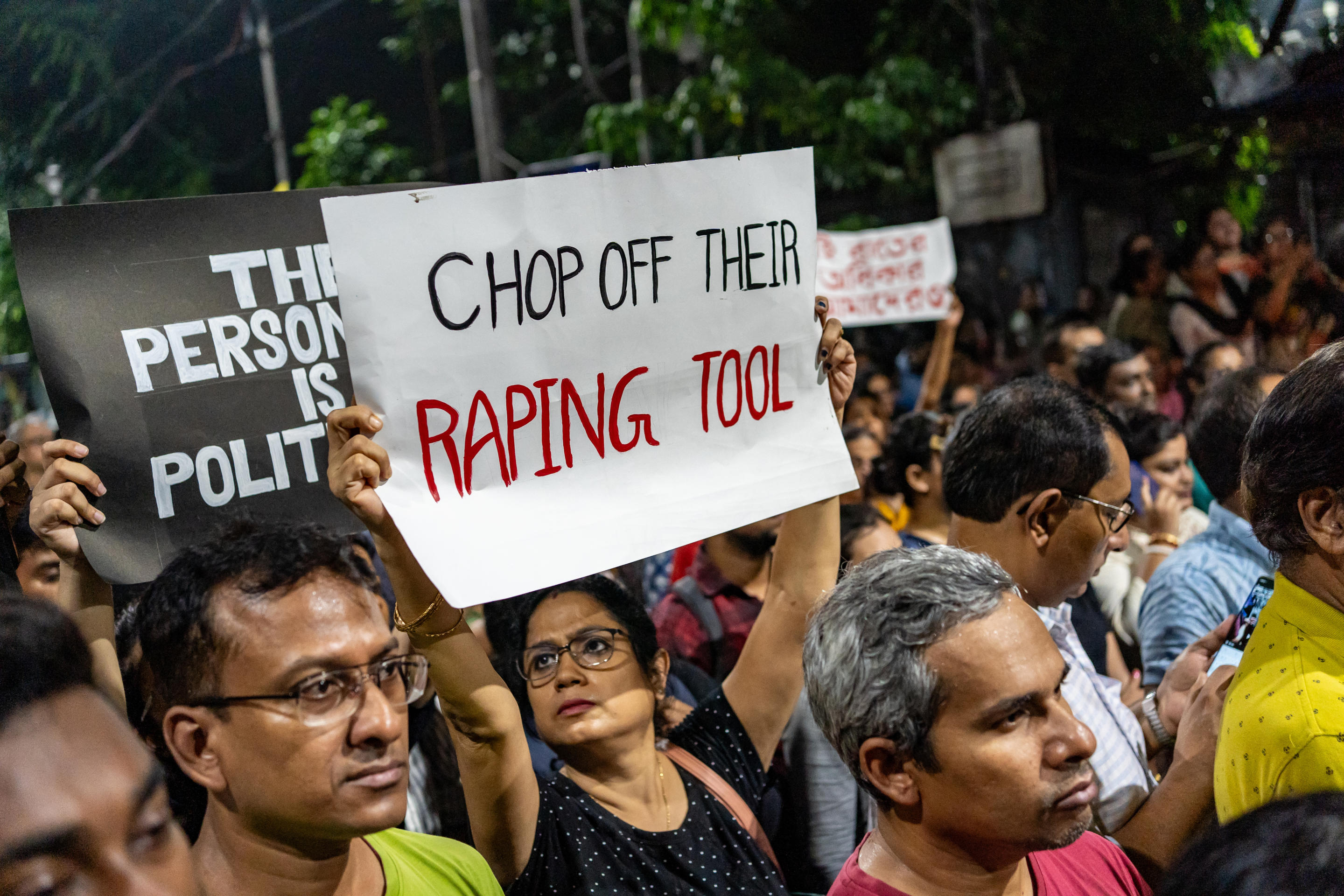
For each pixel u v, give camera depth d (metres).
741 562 3.68
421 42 17.06
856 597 1.68
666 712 2.64
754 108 11.24
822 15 11.81
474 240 1.86
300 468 2.20
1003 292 10.34
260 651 1.51
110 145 14.28
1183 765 2.23
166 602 1.57
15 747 0.95
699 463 2.13
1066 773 1.58
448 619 1.87
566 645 2.22
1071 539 2.39
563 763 2.53
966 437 2.50
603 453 2.02
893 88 10.55
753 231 2.18
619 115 12.08
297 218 2.23
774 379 2.23
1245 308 7.00
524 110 17.19
